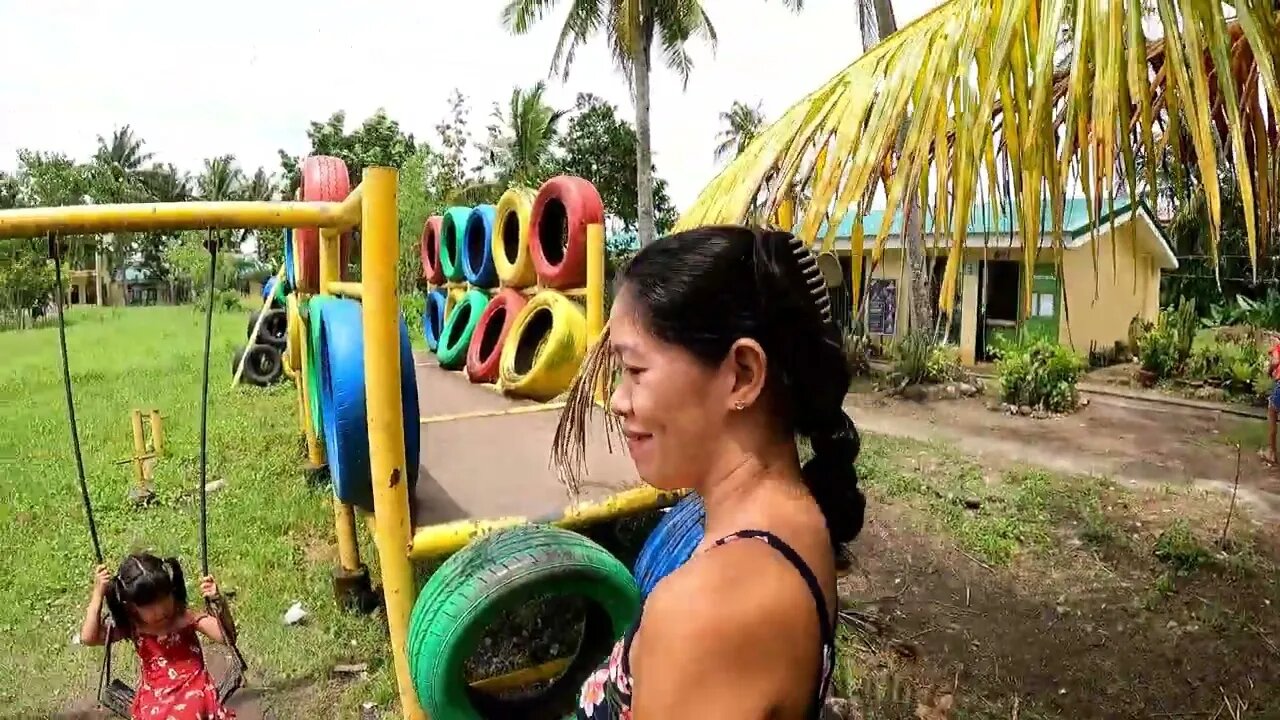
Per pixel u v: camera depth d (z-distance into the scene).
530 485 3.55
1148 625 4.59
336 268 4.17
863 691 3.82
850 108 2.31
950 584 5.11
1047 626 4.57
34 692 3.66
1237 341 14.04
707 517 0.96
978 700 3.82
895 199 2.17
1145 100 2.02
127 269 49.16
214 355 14.76
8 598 4.51
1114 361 15.24
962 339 14.95
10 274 24.89
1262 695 3.88
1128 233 15.11
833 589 0.90
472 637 2.63
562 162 26.86
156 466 6.85
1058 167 2.18
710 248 0.93
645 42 18.02
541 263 6.12
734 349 0.90
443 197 26.78
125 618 2.94
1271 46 2.10
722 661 0.77
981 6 2.20
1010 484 7.26
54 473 6.63
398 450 2.84
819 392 0.95
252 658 3.90
